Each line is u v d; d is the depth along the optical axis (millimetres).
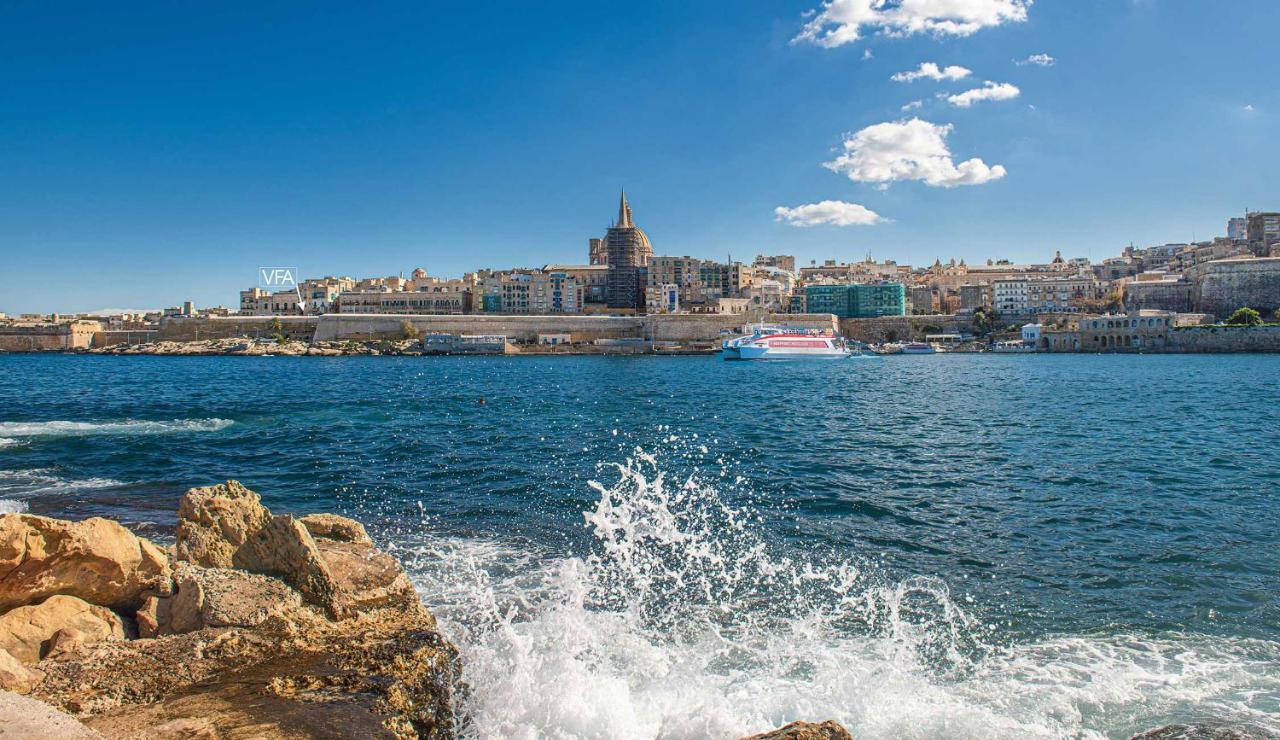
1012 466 28969
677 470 28094
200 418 47750
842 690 10195
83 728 6926
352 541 14812
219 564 11883
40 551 10320
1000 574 15398
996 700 9984
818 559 16391
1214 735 8703
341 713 8539
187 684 9148
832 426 43125
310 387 80062
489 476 26672
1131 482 25469
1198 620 12758
